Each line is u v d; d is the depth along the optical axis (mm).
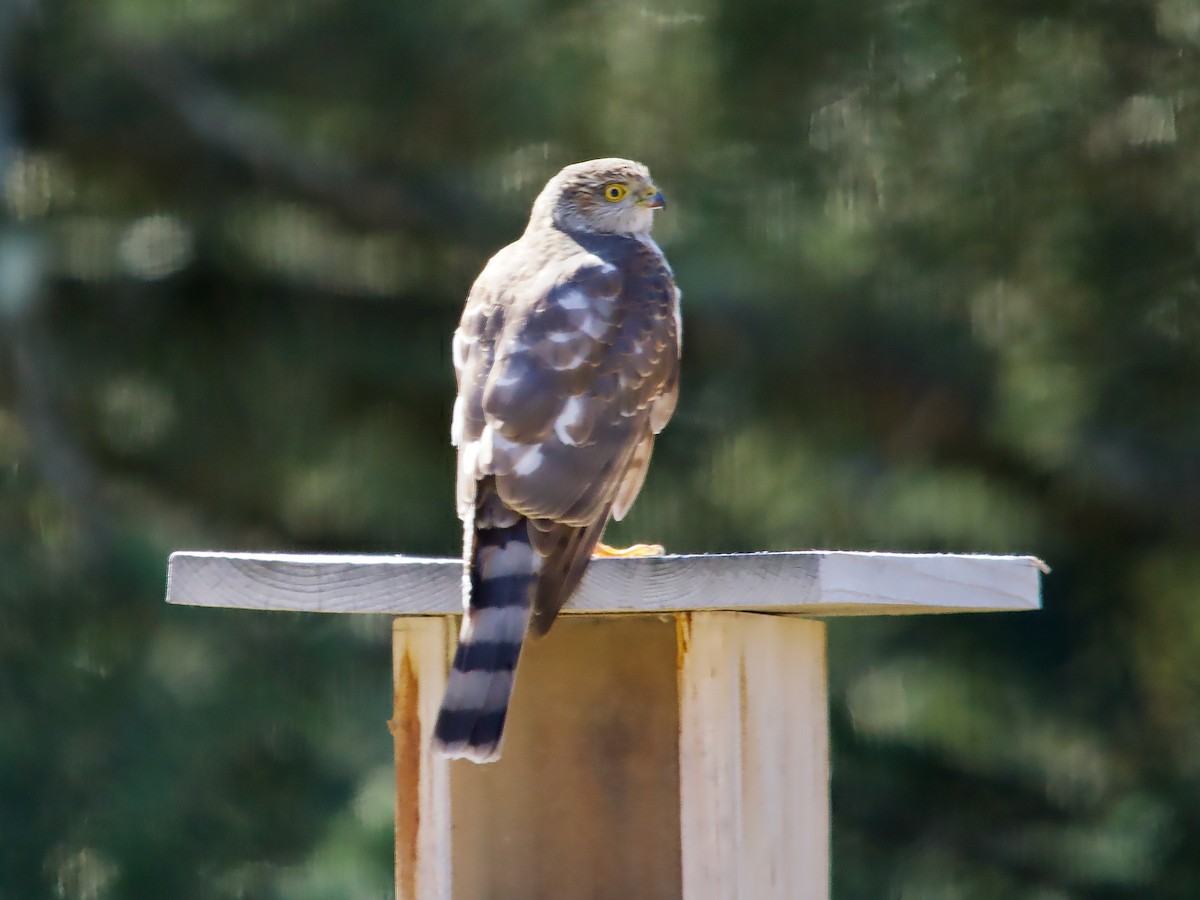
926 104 11891
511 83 12750
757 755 6695
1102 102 11742
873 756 12828
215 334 14273
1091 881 12398
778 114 12219
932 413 13047
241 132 13688
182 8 13250
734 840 6523
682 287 12516
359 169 13711
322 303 14312
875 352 12836
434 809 6750
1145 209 11820
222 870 12039
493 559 6371
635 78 12570
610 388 6957
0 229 13398
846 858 12617
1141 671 12891
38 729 12172
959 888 12477
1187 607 12914
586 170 8383
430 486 14141
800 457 13109
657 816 6805
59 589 12711
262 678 12664
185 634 12781
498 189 13234
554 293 7195
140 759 12180
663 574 6395
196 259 14078
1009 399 12266
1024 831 12711
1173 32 11812
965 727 12742
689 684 6562
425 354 14102
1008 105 11828
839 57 12000
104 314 14078
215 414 14203
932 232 12023
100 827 11953
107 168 14102
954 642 12914
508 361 6895
